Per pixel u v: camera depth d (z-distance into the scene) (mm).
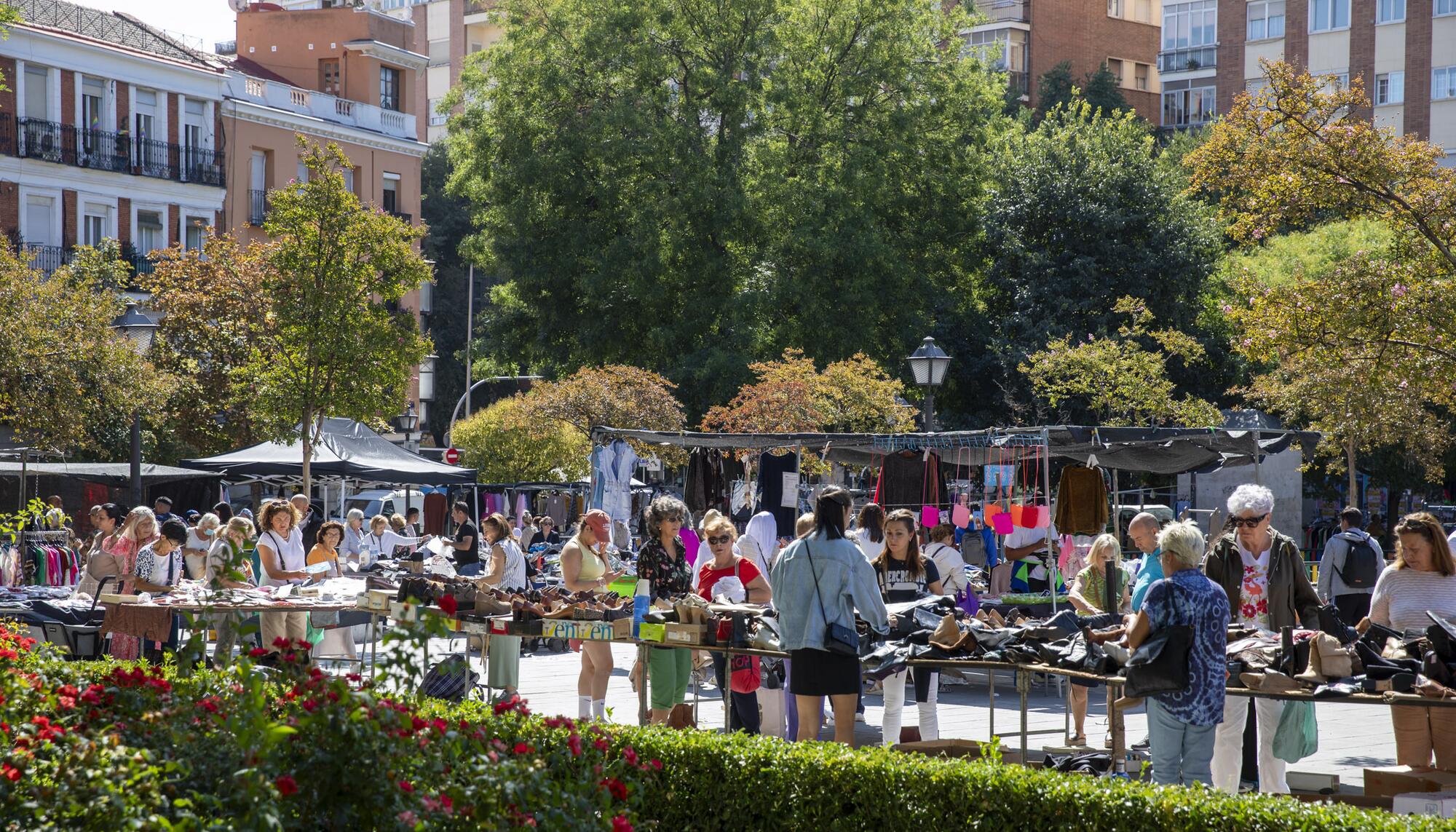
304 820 4129
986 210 38219
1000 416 36938
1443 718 7812
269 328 27984
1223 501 27469
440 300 62344
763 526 12805
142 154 39000
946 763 6020
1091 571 9914
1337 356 16641
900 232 37219
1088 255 37344
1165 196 37375
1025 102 63656
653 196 34312
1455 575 7871
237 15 49875
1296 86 17125
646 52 34688
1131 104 66812
